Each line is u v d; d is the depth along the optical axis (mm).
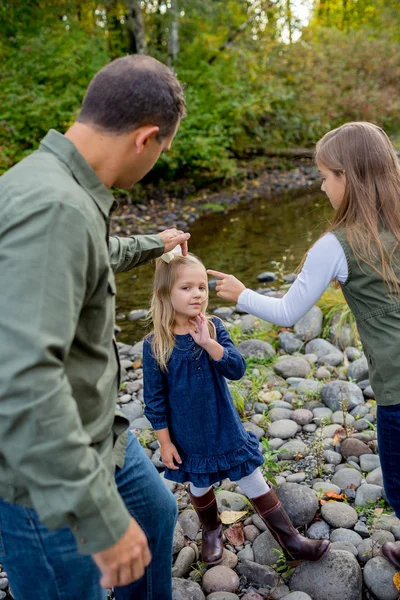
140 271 6914
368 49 14961
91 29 11688
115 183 1469
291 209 9383
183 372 2117
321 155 1967
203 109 11305
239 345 4098
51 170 1276
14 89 9867
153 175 10836
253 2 12461
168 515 1741
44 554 1343
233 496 2604
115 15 11812
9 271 1113
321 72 13844
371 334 1843
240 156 13102
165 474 2244
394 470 1892
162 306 2145
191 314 2092
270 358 3986
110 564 1182
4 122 9695
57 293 1128
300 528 2369
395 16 17969
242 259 6922
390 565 2123
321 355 4000
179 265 2115
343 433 3012
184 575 2262
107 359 1418
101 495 1136
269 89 12383
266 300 2066
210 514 2314
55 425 1086
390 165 1893
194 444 2158
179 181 11039
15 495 1282
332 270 1867
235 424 2174
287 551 2158
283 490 2449
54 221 1152
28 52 10227
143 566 1229
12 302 1098
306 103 13609
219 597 2086
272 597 2109
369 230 1827
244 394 3455
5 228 1146
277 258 6855
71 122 9703
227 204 10078
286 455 2857
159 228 8703
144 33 12039
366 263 1808
